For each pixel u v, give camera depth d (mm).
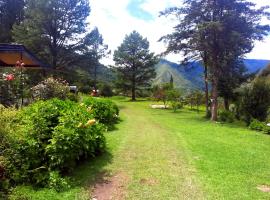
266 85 22906
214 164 9695
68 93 19828
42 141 7953
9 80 14945
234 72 29188
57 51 35469
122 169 8781
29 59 19984
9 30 45062
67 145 7773
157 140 13297
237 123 22656
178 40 26062
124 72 55312
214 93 25078
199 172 8773
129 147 11539
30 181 7195
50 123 8430
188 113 31797
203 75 29828
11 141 7141
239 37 22484
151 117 25703
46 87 18469
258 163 10055
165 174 8461
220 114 25344
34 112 8695
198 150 11648
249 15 23344
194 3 24266
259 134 16859
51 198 6488
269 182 8195
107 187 7391
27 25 34750
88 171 8445
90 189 7172
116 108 20625
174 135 15078
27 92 16984
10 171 7000
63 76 36125
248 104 22812
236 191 7395
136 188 7375
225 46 23750
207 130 17672
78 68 36969
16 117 8109
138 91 59344
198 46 25062
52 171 7410
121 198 6789
